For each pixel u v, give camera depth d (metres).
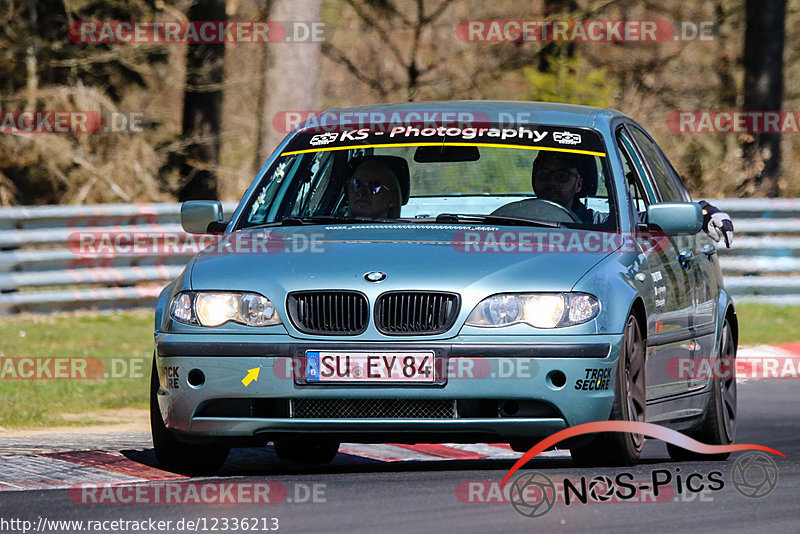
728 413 28.95
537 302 21.39
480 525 17.92
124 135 81.44
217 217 25.55
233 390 21.53
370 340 21.23
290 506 19.53
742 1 92.25
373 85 96.62
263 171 26.28
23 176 82.00
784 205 60.81
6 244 54.69
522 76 90.56
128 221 57.00
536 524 17.97
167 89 90.25
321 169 26.45
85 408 35.62
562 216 24.47
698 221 24.16
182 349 21.84
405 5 99.25
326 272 21.78
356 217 24.81
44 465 24.11
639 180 26.45
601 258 22.64
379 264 21.84
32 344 47.03
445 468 24.48
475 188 26.56
